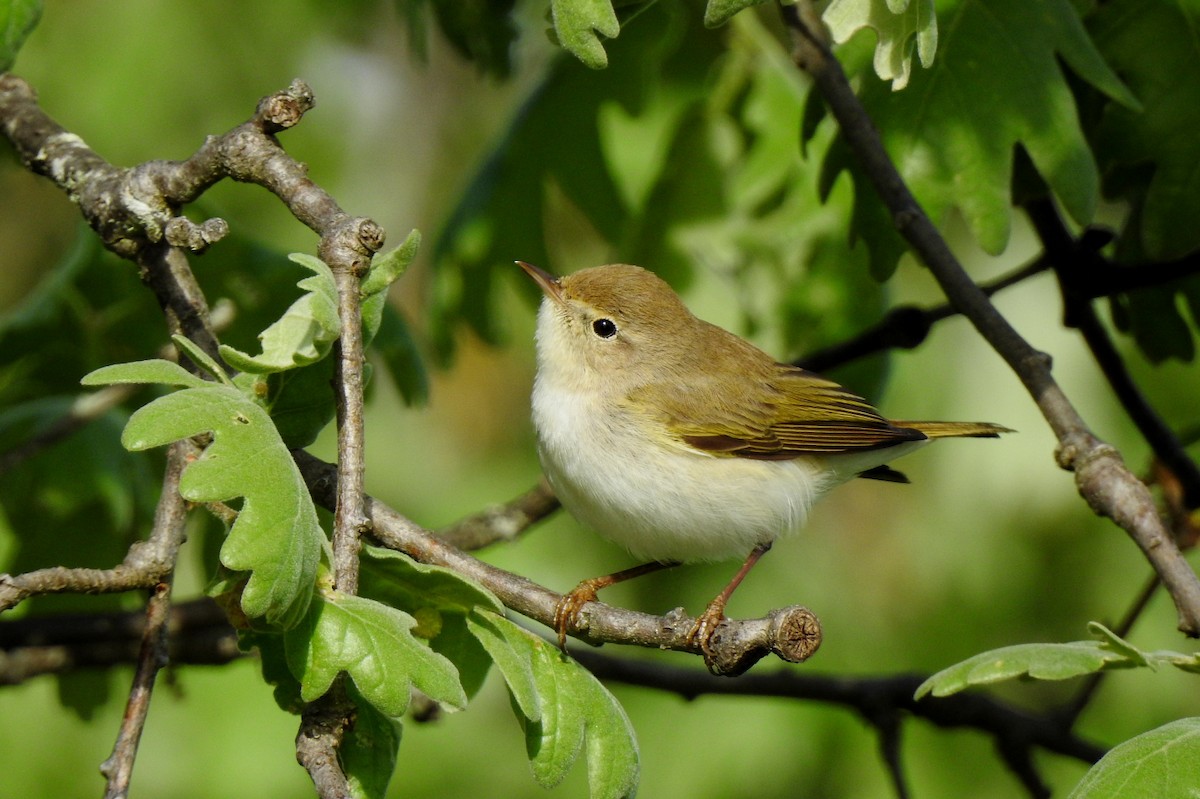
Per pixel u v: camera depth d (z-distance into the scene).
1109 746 13.48
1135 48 8.46
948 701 10.17
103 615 9.33
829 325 11.63
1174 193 8.42
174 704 14.51
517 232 11.22
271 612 4.81
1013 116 7.86
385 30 17.14
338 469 5.55
